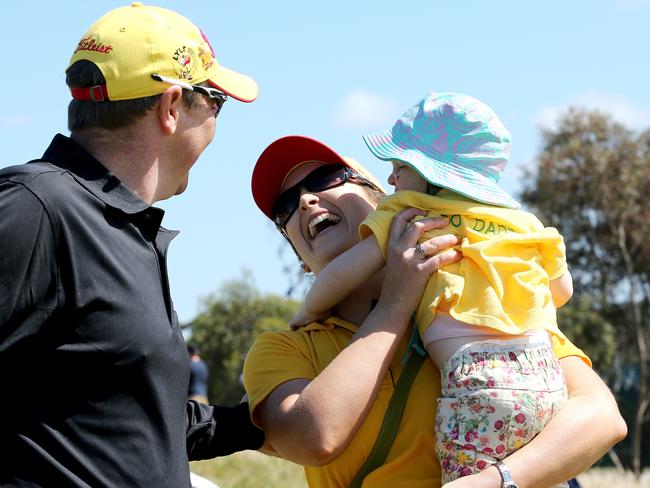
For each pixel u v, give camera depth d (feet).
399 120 13.84
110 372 10.63
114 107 11.46
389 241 12.97
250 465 43.06
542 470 11.85
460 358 12.13
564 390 12.63
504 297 12.41
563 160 130.82
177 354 11.17
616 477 66.64
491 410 11.87
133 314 10.75
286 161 14.83
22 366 10.48
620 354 139.13
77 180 10.94
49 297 10.44
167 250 11.55
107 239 10.83
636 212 129.70
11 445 10.45
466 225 12.81
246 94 12.77
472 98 13.61
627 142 130.93
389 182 14.06
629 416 135.74
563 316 132.57
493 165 13.35
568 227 135.54
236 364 168.45
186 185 12.48
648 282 137.69
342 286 13.06
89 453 10.53
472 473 11.82
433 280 12.62
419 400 12.59
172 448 11.03
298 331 13.73
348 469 12.74
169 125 11.73
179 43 11.89
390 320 12.51
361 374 12.14
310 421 12.01
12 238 10.25
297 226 14.98
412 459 12.44
